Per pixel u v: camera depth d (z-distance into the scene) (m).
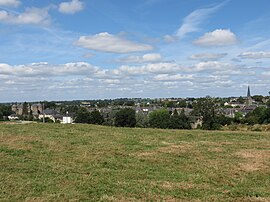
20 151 15.95
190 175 12.66
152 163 14.57
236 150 18.00
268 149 18.50
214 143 20.33
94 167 13.45
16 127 25.64
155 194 10.21
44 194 9.87
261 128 38.81
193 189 10.91
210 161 15.14
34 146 17.33
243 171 13.46
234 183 11.78
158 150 17.42
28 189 10.26
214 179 12.20
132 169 13.43
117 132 24.17
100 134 22.73
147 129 27.25
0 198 9.34
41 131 23.47
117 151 16.75
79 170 12.88
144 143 19.53
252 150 18.08
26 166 13.12
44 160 14.34
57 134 22.06
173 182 11.66
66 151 16.34
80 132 23.48
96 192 10.23
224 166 14.24
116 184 11.16
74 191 10.20
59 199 9.43
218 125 52.75
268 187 11.34
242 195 10.38
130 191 10.45
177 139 21.70
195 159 15.55
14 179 11.29
